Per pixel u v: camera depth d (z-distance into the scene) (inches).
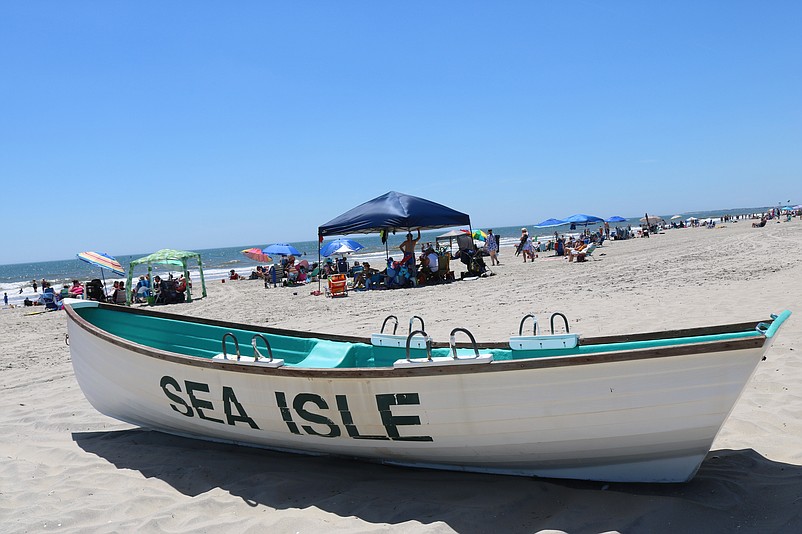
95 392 231.1
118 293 873.5
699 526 131.6
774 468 158.9
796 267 601.9
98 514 163.2
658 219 2214.6
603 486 157.5
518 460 161.3
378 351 217.5
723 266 689.0
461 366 148.4
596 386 141.5
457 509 148.2
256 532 147.8
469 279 798.5
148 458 205.9
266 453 204.1
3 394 314.7
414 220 732.0
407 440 166.1
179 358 192.2
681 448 145.6
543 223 1487.5
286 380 171.9
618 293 518.0
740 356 132.3
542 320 411.5
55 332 617.0
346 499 161.0
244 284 1200.2
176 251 931.3
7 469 201.0
